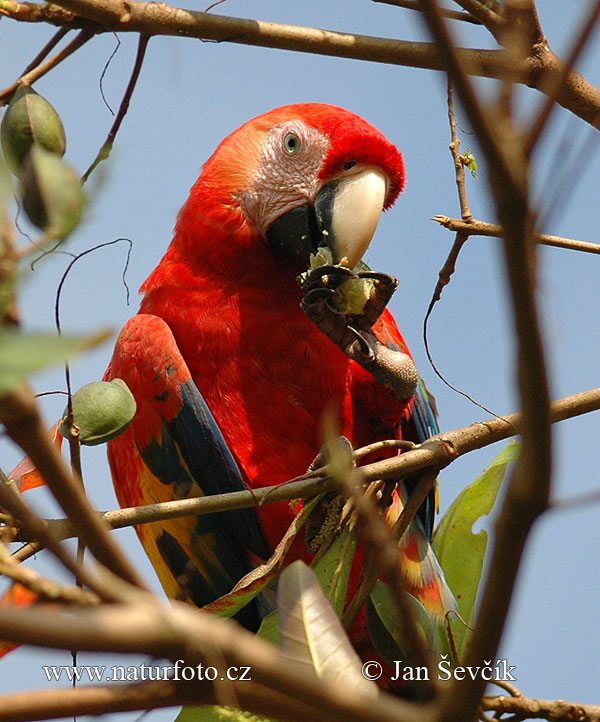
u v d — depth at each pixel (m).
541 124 2.15
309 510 5.40
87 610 2.11
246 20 4.91
